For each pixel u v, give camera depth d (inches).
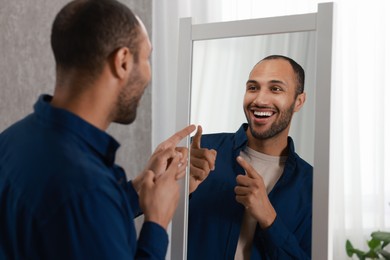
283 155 63.6
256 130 65.1
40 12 80.8
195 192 68.6
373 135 102.3
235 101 66.6
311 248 61.7
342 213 100.7
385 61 102.5
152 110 93.7
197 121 68.9
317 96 61.1
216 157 67.6
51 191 39.3
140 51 46.1
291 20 62.9
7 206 41.6
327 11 60.7
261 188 64.8
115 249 39.4
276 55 64.0
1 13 78.2
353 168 101.7
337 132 101.0
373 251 96.7
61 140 41.9
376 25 101.7
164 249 46.4
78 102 43.9
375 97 102.0
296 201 62.7
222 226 67.0
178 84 70.1
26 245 40.0
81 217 38.4
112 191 40.4
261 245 64.7
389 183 104.5
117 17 44.0
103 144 43.7
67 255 38.4
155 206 47.8
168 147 62.7
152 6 90.9
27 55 80.1
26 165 41.6
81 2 44.4
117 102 45.9
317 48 61.2
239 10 97.4
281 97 63.7
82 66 43.6
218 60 67.7
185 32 69.7
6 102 78.7
